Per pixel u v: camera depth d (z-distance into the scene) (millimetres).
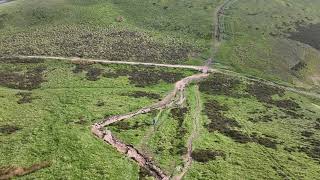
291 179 54156
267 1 173500
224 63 118312
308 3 181875
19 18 140375
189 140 62500
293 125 79375
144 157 55000
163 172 51750
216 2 167125
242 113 82375
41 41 122938
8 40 124250
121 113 70125
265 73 116938
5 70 98750
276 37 143000
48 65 103688
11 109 67312
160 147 58562
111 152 54219
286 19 159875
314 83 116625
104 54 113750
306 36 147250
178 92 89125
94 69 101938
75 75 96312
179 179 50719
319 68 126750
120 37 129875
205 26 144375
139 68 105688
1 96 74188
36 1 154875
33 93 79125
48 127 60219
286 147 65812
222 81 101688
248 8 164250
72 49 116250
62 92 81062
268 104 91938
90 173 48531
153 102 78812
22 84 87812
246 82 104562
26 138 55969
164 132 64188
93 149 54188
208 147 60781
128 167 51188
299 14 167500
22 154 51375
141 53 117562
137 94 83375
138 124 66125
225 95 92750
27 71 98375
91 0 156875
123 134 61188
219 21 149375
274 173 55281
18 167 47812
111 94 81750
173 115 72938
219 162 56188
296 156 62438
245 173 54250
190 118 72500
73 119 64438
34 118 63656
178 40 132125
